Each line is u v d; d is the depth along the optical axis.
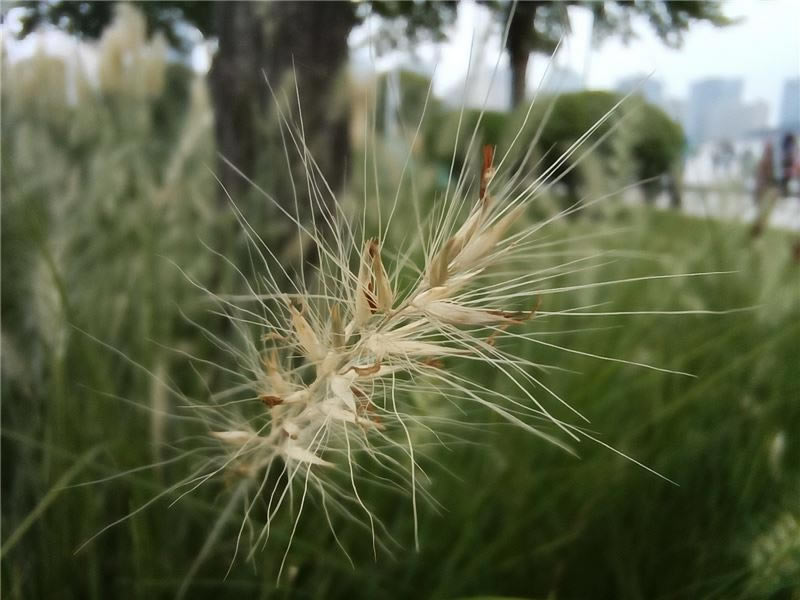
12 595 0.09
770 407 0.12
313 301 0.07
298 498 0.10
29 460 0.10
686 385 0.13
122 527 0.10
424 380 0.07
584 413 0.11
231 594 0.10
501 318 0.05
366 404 0.06
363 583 0.10
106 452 0.10
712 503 0.12
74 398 0.10
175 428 0.11
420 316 0.06
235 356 0.09
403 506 0.10
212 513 0.10
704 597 0.10
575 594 0.11
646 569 0.11
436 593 0.09
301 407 0.07
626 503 0.11
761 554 0.11
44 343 0.11
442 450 0.10
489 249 0.05
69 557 0.10
